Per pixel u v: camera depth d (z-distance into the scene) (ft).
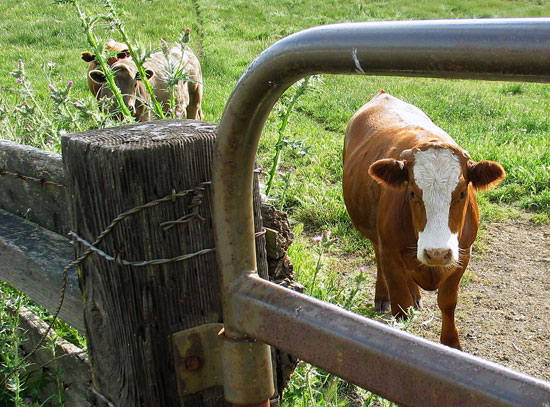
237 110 4.06
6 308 8.62
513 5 87.35
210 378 5.48
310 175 22.43
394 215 12.37
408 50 3.09
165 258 5.08
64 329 9.42
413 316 9.39
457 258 11.10
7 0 62.44
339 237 18.15
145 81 13.38
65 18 55.77
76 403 7.30
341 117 32.19
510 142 26.58
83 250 5.49
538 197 20.43
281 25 62.49
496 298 15.42
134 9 59.00
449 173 11.05
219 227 4.49
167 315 5.20
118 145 4.93
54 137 12.89
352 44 3.31
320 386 9.41
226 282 4.58
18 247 7.25
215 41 52.65
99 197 5.10
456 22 2.96
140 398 5.39
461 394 3.21
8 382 7.77
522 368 12.74
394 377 3.52
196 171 5.05
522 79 2.86
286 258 8.34
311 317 3.99
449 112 34.63
